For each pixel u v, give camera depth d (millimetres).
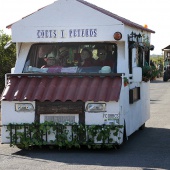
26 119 9516
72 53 10391
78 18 10008
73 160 8750
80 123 9320
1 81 18312
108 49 10242
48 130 9398
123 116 9633
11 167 8148
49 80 9727
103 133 9211
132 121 10883
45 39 10164
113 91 9258
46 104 9414
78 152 9570
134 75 10273
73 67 10281
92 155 9258
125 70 10086
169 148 10133
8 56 18281
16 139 9547
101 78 9547
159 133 12422
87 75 9602
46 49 10508
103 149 9883
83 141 9312
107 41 10055
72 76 9680
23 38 10234
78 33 10016
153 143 10805
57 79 9711
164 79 45094
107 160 8766
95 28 9930
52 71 10242
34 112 9477
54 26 10117
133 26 10539
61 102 9352
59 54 10445
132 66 10688
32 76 9797
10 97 9500
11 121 9562
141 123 12203
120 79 9477
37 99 9375
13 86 9680
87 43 10320
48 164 8391
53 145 9734
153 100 23641
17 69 10453
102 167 8141
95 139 9289
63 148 10008
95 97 9234
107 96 9203
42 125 9383
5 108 9562
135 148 10094
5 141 9602
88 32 9961
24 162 8586
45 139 9461
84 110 9305
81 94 9305
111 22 9844
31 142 9461
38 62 10508
